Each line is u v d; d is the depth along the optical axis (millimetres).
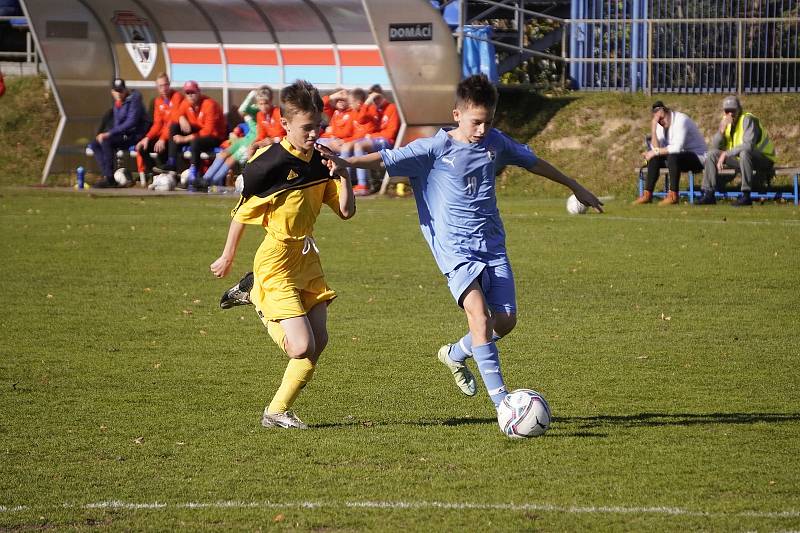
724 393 20234
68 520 13586
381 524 13359
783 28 64750
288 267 17531
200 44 64000
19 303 29375
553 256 37688
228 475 15352
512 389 20672
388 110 57750
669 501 14195
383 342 24953
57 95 62062
